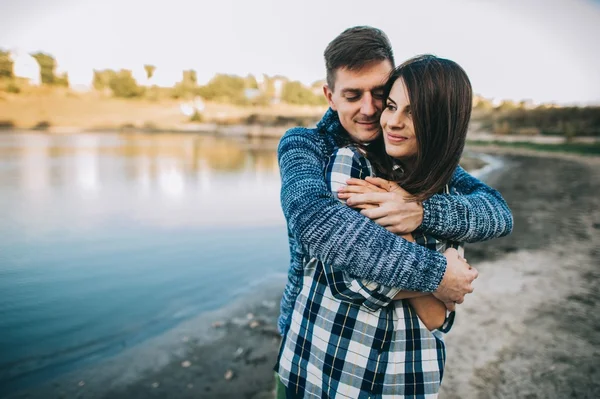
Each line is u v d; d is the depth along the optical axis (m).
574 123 36.47
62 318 4.66
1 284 5.70
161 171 17.95
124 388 3.32
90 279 5.97
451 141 1.14
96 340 4.16
